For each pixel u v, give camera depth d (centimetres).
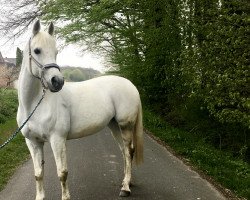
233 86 686
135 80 1470
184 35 954
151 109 1466
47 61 403
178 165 704
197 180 604
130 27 1489
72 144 915
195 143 915
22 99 430
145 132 1105
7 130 1099
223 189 562
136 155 545
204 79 752
